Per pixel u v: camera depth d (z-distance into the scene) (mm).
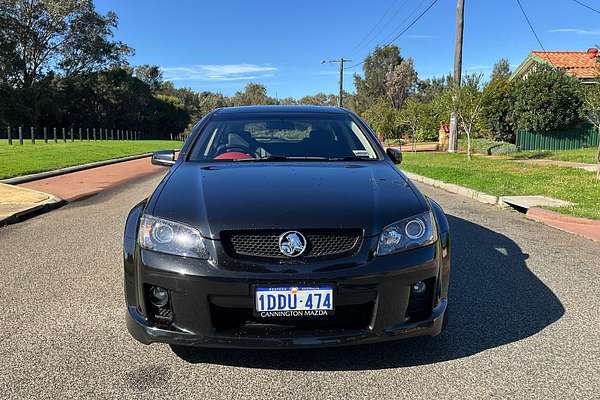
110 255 5328
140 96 69000
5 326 3488
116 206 8555
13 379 2799
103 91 63000
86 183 11836
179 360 3023
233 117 4535
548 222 7008
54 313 3721
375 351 3133
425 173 13078
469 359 3031
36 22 52844
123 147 27453
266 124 4395
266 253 2693
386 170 3643
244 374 2869
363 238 2748
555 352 3115
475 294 4125
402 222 2859
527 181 10805
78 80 57844
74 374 2857
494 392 2670
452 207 8359
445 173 12758
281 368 2934
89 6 54781
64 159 16969
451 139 21984
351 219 2785
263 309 2641
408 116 29062
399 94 73875
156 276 2756
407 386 2736
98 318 3629
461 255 5293
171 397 2631
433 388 2715
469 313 3730
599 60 12023
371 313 2734
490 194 9109
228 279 2625
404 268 2744
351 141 4234
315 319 2750
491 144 21328
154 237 2832
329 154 4062
